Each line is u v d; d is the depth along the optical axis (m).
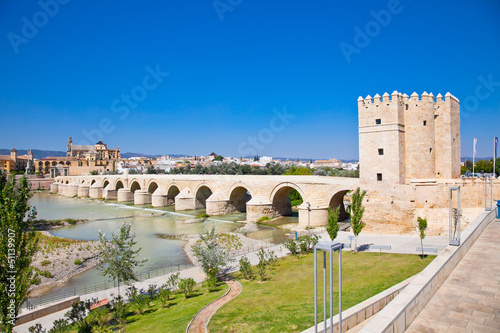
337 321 14.86
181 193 91.81
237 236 52.84
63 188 160.62
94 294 28.97
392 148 43.53
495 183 40.22
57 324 21.30
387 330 9.17
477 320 11.00
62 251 45.50
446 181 42.38
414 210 42.06
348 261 32.50
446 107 44.66
